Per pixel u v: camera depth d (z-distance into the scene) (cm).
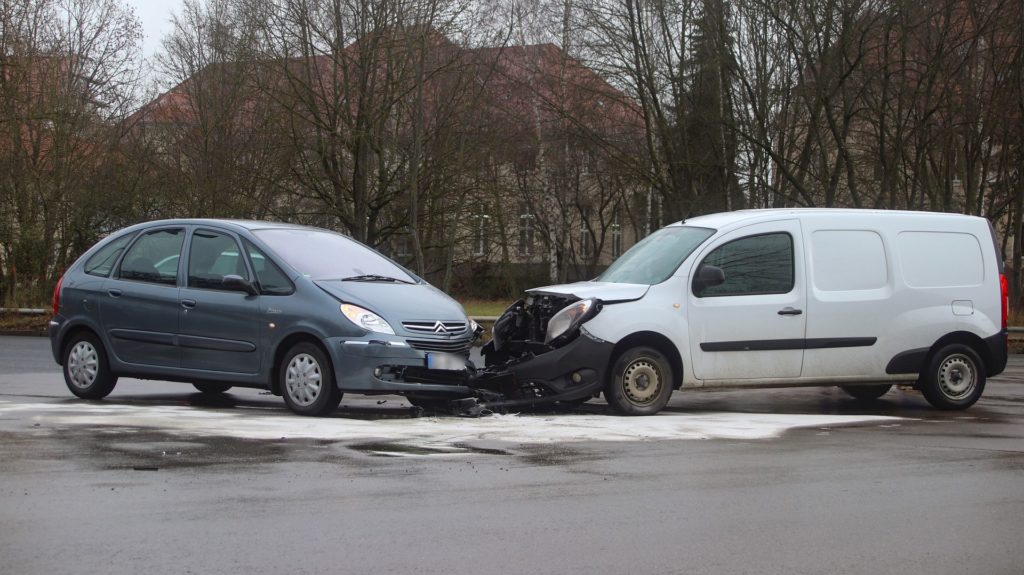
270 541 491
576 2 3183
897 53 2844
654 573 455
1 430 789
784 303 1015
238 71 3284
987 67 2906
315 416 914
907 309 1057
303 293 930
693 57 3122
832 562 477
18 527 506
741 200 3186
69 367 1052
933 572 464
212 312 962
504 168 3797
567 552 484
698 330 989
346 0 2966
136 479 617
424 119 3139
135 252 1037
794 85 2964
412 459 700
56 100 3288
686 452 748
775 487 634
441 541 498
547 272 4634
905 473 683
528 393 965
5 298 2944
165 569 444
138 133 3594
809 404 1137
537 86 3456
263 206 3238
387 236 3422
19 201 3178
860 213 1062
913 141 3012
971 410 1087
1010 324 2603
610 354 957
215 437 771
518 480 639
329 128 3083
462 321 971
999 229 3916
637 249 1088
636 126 3366
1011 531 536
